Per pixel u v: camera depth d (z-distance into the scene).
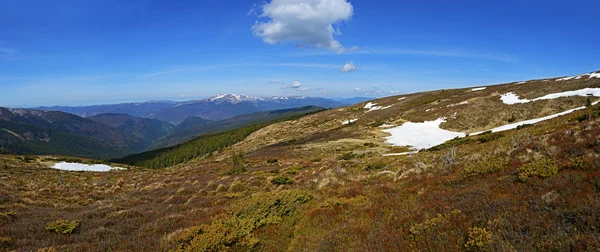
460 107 67.00
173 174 47.12
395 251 7.53
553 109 48.81
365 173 21.59
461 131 54.53
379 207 11.20
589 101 42.81
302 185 21.64
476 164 13.27
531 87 66.44
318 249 8.79
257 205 13.85
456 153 23.80
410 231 8.09
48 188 27.30
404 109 87.25
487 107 60.81
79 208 18.53
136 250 10.13
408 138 55.16
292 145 69.19
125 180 41.19
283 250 9.98
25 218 14.10
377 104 113.81
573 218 6.63
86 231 12.53
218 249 9.95
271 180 24.45
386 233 8.52
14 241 10.91
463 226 7.59
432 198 10.35
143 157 181.12
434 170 16.48
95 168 77.88
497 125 51.72
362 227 9.57
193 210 15.77
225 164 56.34
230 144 131.38
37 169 57.03
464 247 6.86
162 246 10.30
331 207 12.47
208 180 33.12
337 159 42.72
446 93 99.62
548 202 7.57
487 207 8.20
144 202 20.84
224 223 12.10
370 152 45.62
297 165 39.41
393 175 18.08
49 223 12.75
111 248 10.54
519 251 6.14
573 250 5.73
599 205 6.57
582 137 13.54
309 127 104.81
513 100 60.53
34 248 10.30
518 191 8.94
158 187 29.78
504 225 7.09
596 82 53.00
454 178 12.41
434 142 49.16
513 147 17.56
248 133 152.50
